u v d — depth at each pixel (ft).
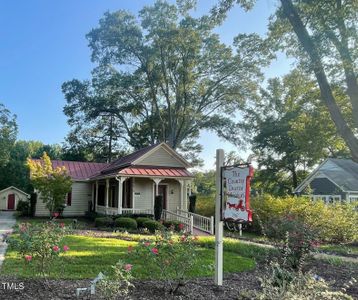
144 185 82.53
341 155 119.96
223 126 130.11
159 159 82.43
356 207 66.64
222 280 22.98
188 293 19.16
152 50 118.32
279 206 63.52
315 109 85.35
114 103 129.70
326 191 93.50
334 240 52.80
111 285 17.33
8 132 139.03
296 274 20.34
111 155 145.18
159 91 130.93
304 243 28.63
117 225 63.36
